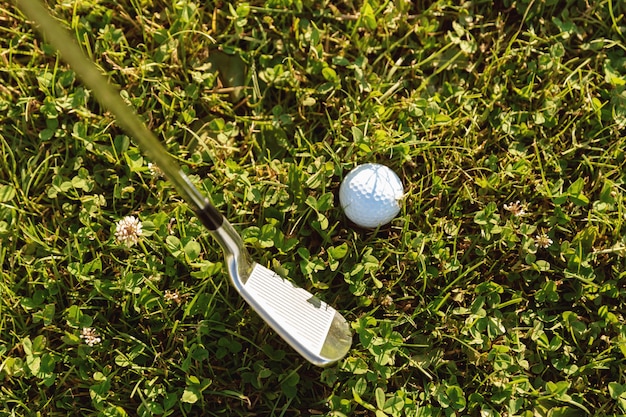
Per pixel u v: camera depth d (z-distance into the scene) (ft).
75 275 1.76
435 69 1.94
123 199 1.84
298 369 1.78
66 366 1.75
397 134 1.85
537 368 1.81
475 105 1.91
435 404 1.78
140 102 1.85
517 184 1.87
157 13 1.90
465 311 1.80
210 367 1.76
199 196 1.47
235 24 1.89
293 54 1.92
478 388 1.78
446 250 1.81
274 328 1.60
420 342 1.80
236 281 1.59
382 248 1.82
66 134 1.84
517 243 1.85
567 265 1.84
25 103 1.84
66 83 1.86
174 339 1.76
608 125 1.92
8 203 1.81
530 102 1.91
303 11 1.93
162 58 1.88
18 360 1.73
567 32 1.94
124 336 1.75
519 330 1.82
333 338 1.66
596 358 1.80
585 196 1.86
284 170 1.84
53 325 1.75
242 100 1.92
